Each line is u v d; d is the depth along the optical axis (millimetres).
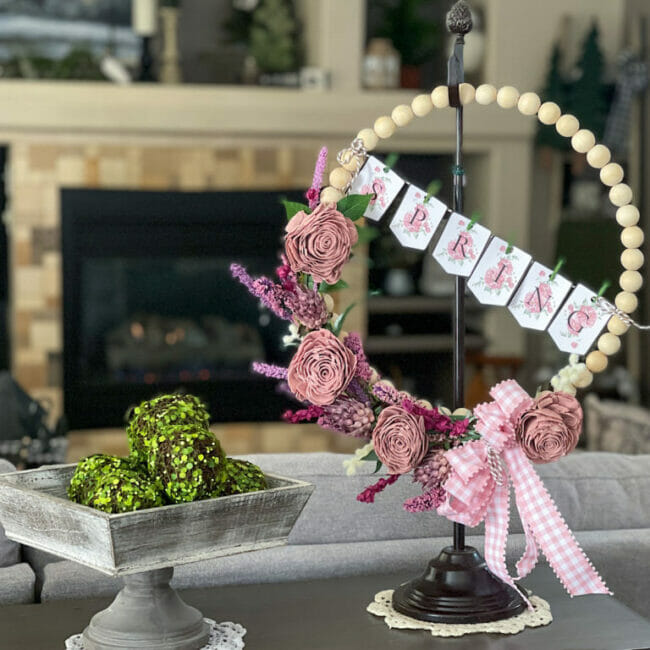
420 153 5867
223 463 1192
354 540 1604
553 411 1264
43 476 1278
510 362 5438
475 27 5676
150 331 5289
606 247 5230
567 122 1327
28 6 5309
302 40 5648
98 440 5152
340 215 1256
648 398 5605
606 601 1392
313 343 1239
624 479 1738
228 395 5301
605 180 1331
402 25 5645
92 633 1201
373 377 1298
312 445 5332
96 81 5137
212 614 1330
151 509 1111
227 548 1188
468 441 1287
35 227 5125
